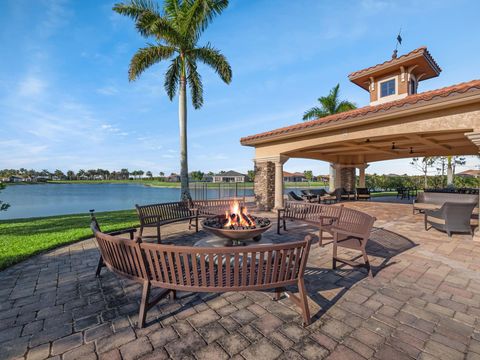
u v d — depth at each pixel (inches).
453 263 180.2
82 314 114.4
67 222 372.5
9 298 129.9
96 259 192.9
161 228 301.7
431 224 285.3
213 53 478.6
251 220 193.8
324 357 86.4
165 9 456.4
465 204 249.0
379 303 123.6
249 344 93.4
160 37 442.9
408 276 157.2
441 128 241.1
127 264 111.7
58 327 104.3
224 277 114.0
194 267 101.1
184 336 98.3
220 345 92.8
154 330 102.3
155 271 108.2
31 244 228.5
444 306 120.6
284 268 104.7
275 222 341.4
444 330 101.7
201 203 325.7
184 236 260.7
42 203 914.1
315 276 157.5
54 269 171.5
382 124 285.7
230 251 96.1
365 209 475.8
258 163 459.2
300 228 302.4
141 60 451.5
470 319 109.6
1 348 91.3
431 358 85.9
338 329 102.6
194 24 434.9
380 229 292.5
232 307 120.7
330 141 341.7
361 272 163.9
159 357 86.6
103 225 325.4
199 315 113.7
